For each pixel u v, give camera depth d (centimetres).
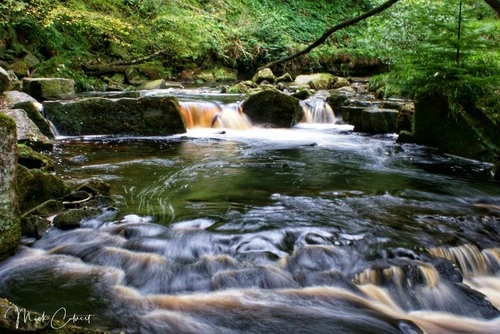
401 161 669
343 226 384
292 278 309
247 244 345
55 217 377
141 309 276
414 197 482
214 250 336
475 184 544
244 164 628
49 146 653
